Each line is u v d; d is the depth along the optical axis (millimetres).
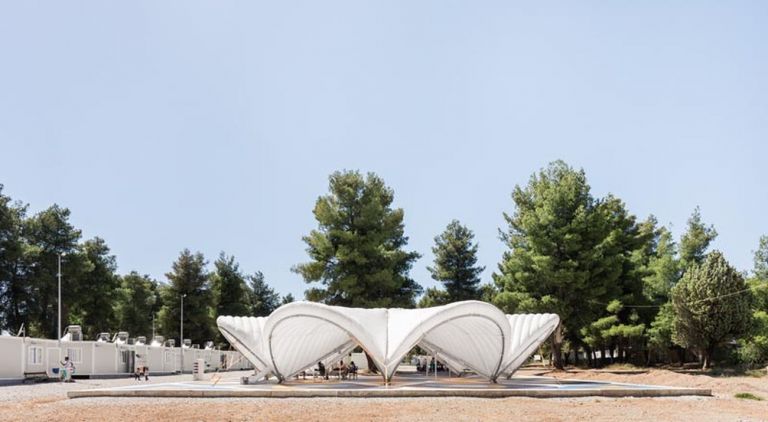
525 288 51281
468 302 30625
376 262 53875
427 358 53812
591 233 50438
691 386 32281
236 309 97188
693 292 46969
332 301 53688
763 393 29422
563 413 21094
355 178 54875
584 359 67438
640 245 59031
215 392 25969
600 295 50844
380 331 32344
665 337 51031
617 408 22531
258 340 34000
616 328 48969
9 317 67875
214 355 77312
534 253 51281
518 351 35000
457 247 77188
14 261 65500
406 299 56531
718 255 47938
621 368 53875
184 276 88688
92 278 77625
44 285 67125
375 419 19656
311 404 23531
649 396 26891
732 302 46406
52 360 45031
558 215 51344
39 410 22188
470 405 23156
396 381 35844
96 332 78875
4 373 39812
